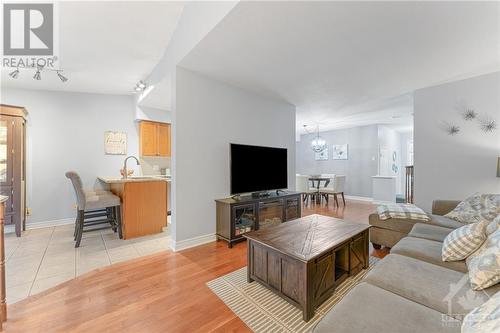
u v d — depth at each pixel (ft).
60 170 13.46
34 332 4.89
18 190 11.21
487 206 8.25
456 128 11.07
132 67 11.47
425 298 3.88
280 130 14.33
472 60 8.85
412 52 8.19
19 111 11.24
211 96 10.64
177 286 6.71
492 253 4.18
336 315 3.47
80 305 5.82
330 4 5.71
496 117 10.05
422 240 6.53
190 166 9.91
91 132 14.40
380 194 21.07
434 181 11.75
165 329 5.01
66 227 12.91
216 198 10.86
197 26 7.47
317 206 19.54
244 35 7.08
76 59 10.03
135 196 11.31
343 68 9.56
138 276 7.30
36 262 8.32
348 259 6.86
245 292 6.38
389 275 4.59
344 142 25.31
